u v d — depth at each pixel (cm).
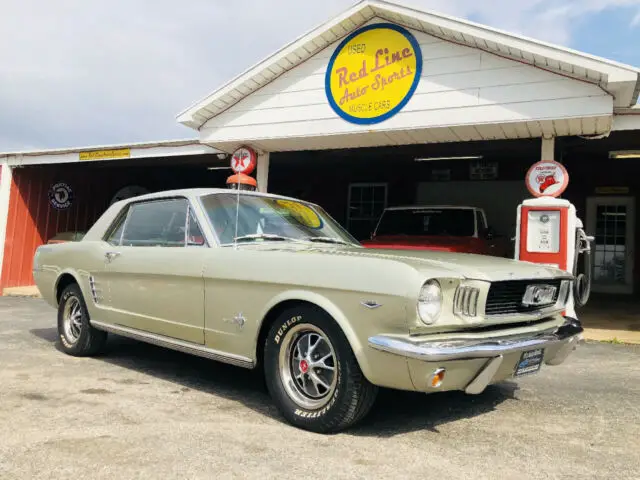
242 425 339
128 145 1086
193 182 1586
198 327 397
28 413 349
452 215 930
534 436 337
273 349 349
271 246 405
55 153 1191
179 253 413
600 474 281
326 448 304
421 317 293
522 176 1334
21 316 825
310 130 859
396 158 1226
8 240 1262
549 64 682
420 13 738
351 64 823
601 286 1335
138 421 340
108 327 485
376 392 323
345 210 1545
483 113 727
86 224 1445
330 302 321
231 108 936
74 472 264
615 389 459
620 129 731
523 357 329
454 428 347
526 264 379
